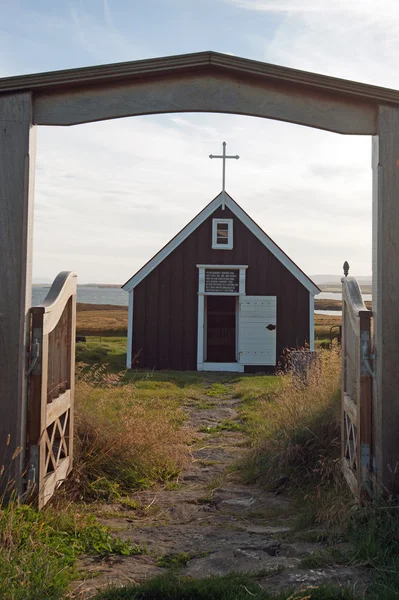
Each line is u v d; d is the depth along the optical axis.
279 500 5.36
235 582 3.33
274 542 4.18
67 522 4.30
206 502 5.39
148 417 7.55
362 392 4.52
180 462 6.63
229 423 9.27
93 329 31.14
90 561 3.83
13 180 4.35
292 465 5.92
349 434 5.22
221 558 3.84
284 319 18.86
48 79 4.41
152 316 18.70
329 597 3.11
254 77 4.59
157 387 13.49
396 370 4.35
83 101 4.55
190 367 18.70
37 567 3.24
